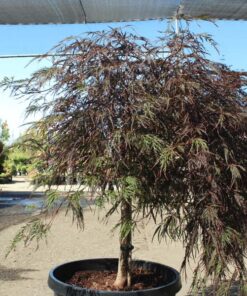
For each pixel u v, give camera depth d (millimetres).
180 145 2787
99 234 7734
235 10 6664
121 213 3066
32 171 3152
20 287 4812
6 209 11727
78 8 6852
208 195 2807
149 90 2973
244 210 2895
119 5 6711
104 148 2879
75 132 2992
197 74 2998
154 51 3010
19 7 6793
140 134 2811
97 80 2949
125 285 3273
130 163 2908
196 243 2877
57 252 6426
